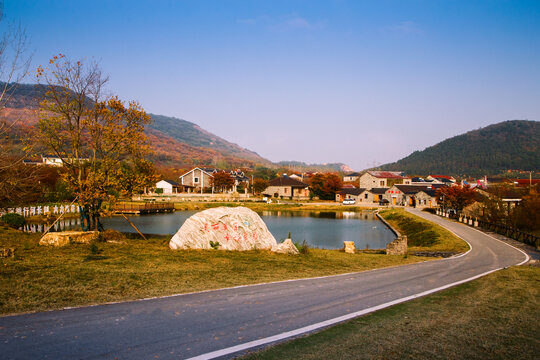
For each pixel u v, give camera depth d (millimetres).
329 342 5727
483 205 46438
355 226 48719
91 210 20297
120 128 20969
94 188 19703
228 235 17250
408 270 14953
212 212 17688
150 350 5074
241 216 17922
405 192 86812
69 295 7758
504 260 19609
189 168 172750
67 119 19484
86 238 16625
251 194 101500
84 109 19938
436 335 6332
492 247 25656
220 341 5555
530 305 8914
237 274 11695
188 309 7234
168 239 18938
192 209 67938
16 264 10336
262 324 6508
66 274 9547
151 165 22734
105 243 16703
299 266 14445
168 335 5711
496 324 7156
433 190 81812
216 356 4965
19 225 29359
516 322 7355
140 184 21359
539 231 36188
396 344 5797
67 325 5949
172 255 14453
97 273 9969
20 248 13844
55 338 5359
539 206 37031
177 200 79625
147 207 58375
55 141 19094
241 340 5645
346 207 77000
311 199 100375
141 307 7203
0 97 15125
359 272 13930
